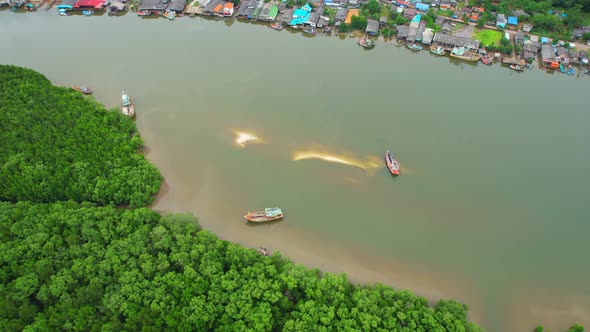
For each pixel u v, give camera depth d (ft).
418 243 433.89
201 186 484.74
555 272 411.95
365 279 399.44
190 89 639.35
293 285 351.25
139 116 584.81
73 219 387.34
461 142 556.10
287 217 453.99
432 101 629.51
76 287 342.85
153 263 360.28
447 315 333.62
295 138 553.23
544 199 482.69
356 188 490.08
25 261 353.51
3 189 429.38
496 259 421.59
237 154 528.63
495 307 385.09
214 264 361.10
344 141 551.18
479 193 487.61
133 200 436.35
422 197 481.87
